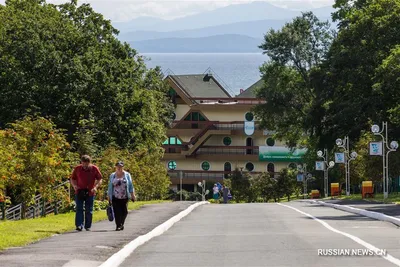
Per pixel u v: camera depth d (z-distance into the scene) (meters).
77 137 49.28
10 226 26.64
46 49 64.75
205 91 147.88
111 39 72.62
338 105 74.06
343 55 73.00
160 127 76.88
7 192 39.31
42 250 19.17
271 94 103.25
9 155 31.06
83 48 67.81
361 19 71.75
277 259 17.41
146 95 72.56
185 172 135.12
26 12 69.31
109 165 46.59
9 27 65.75
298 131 105.88
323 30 103.12
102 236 23.16
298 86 102.69
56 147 34.97
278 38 102.56
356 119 72.50
